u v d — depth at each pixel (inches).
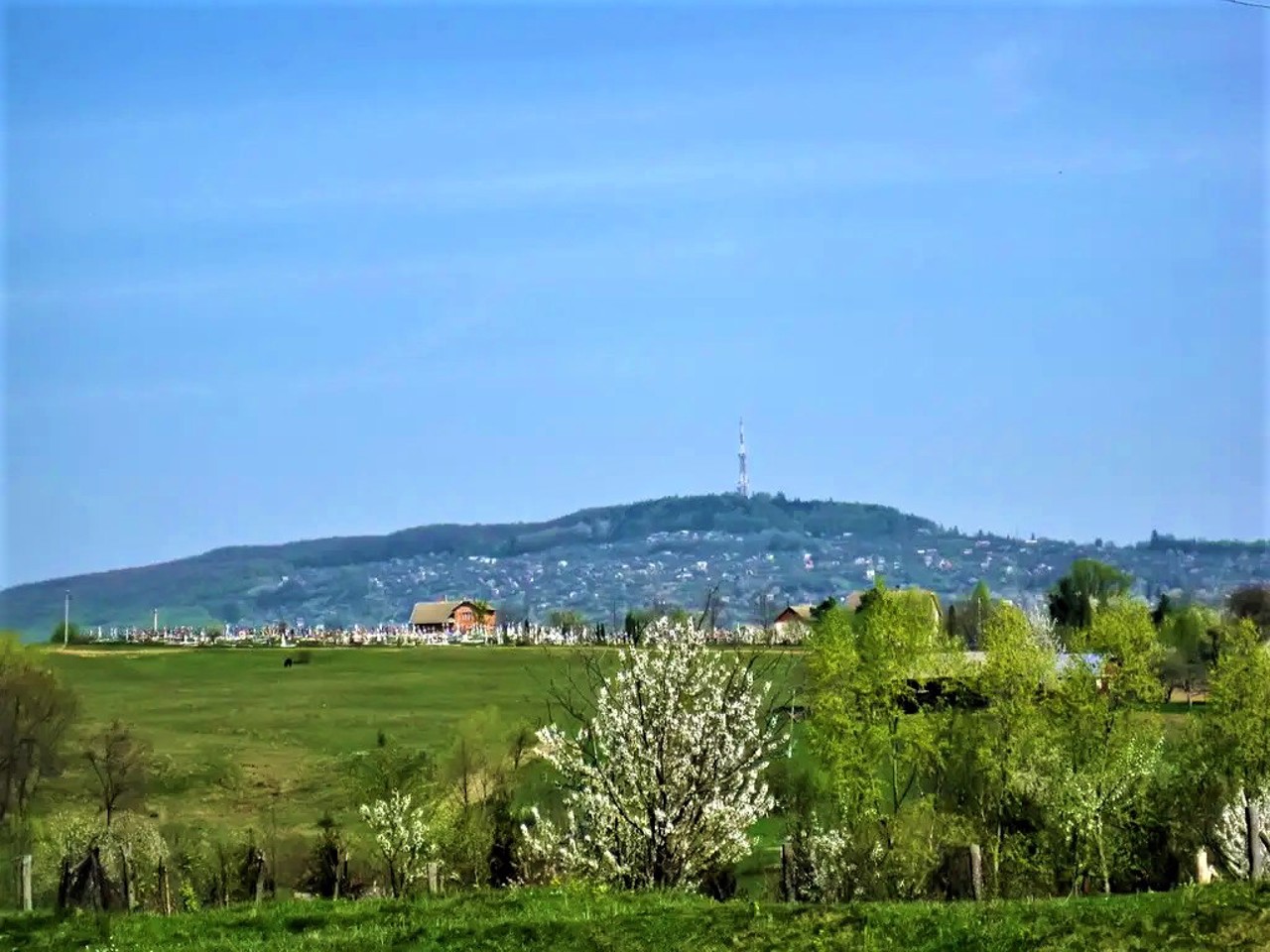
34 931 1284.4
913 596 3518.7
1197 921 1051.3
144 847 2393.0
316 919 1270.9
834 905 1214.3
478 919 1221.1
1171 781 2672.2
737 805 1523.1
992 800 2746.1
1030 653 2827.3
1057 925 1070.4
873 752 2856.8
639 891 1421.0
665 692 1515.7
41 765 3452.3
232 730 4813.0
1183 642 4854.8
